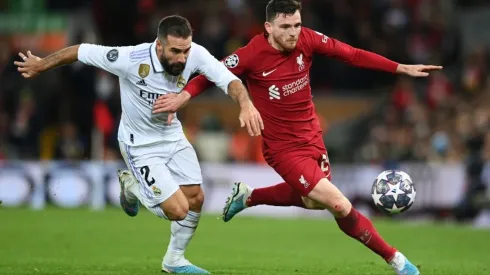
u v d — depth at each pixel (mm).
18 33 81812
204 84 26922
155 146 27875
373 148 65188
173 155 28141
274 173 61562
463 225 57219
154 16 79188
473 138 62156
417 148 63812
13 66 73938
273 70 28000
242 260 35250
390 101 72750
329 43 28562
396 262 27047
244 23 76562
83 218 52938
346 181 62438
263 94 28297
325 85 78000
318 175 27531
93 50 27000
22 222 50031
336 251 39656
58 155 65812
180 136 28297
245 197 31281
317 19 76125
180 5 81938
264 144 28703
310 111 28562
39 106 69312
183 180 28281
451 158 64688
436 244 43656
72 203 60938
